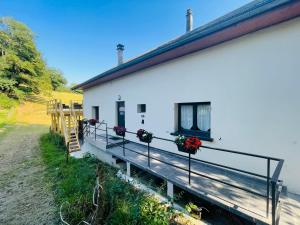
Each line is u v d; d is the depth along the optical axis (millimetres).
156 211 3084
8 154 10219
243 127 4172
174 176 4109
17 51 34656
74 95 47156
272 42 3699
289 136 3529
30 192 5262
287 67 3529
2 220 3959
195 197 3893
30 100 35188
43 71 37969
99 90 10695
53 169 7109
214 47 4691
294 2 2900
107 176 4473
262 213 2662
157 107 6504
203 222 3242
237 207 2834
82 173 5461
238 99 4242
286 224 2525
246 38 4078
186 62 5430
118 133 6117
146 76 6984
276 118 3686
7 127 20703
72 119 13047
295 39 3420
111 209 3338
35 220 3877
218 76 4617
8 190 5488
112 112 9383
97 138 8773
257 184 3674
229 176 4105
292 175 3506
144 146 7188
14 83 31250
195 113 5414
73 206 3910
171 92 5941
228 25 3670
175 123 5883
